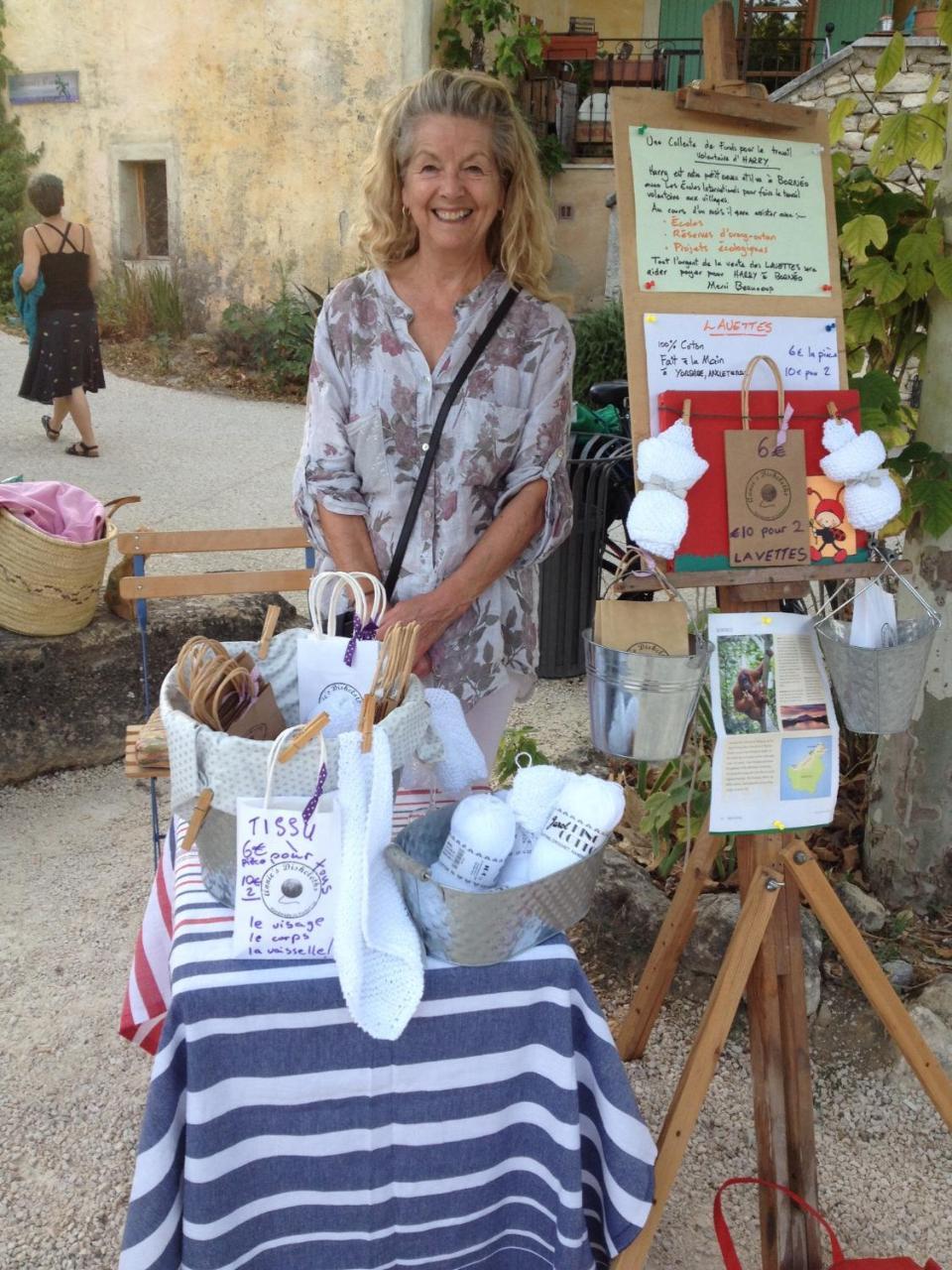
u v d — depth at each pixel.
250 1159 1.55
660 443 1.64
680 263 1.75
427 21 10.19
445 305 2.14
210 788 1.46
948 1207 2.22
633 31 13.32
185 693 1.58
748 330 1.79
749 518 1.73
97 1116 2.41
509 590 2.27
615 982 2.79
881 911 2.89
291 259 11.04
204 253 11.25
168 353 10.77
